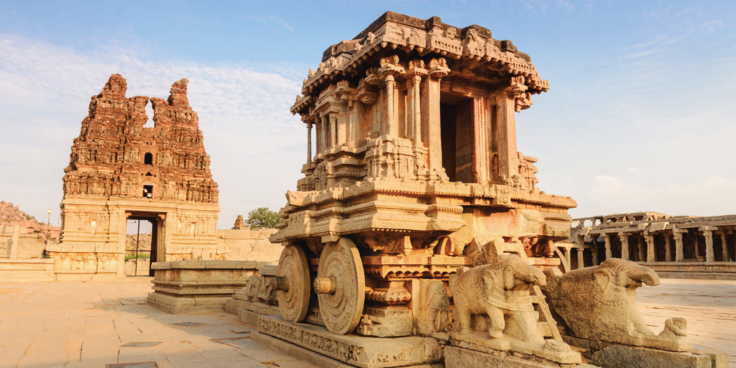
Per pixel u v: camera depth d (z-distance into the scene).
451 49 9.35
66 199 49.09
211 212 56.38
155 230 58.66
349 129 10.41
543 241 10.12
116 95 56.00
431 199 8.41
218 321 13.95
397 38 9.05
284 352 9.09
